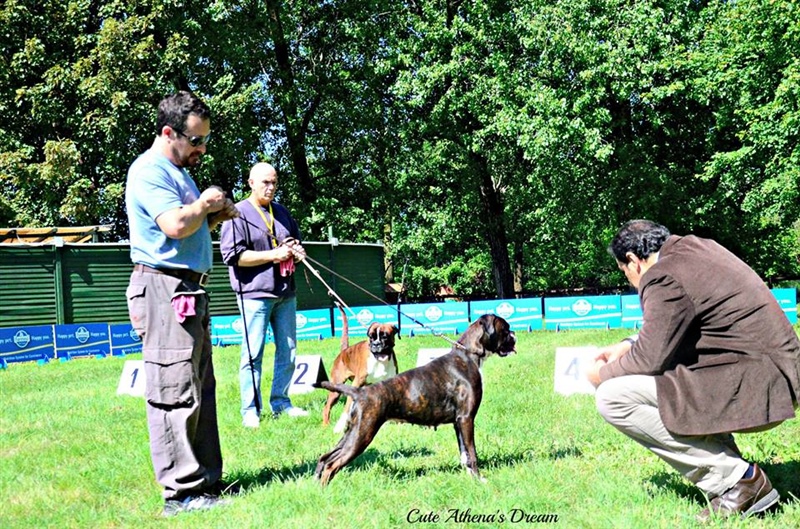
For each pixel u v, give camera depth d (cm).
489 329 517
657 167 2369
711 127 2378
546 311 1859
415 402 489
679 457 397
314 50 2716
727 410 375
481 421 695
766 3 1934
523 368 1072
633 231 416
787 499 425
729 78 2011
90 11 2383
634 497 436
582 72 2047
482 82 2253
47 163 2084
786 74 1867
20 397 1020
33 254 1955
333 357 1323
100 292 2052
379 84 2666
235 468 547
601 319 1830
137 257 442
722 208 2369
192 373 445
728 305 377
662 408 386
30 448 659
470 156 2614
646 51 2041
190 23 2320
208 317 469
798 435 568
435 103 2520
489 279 3816
